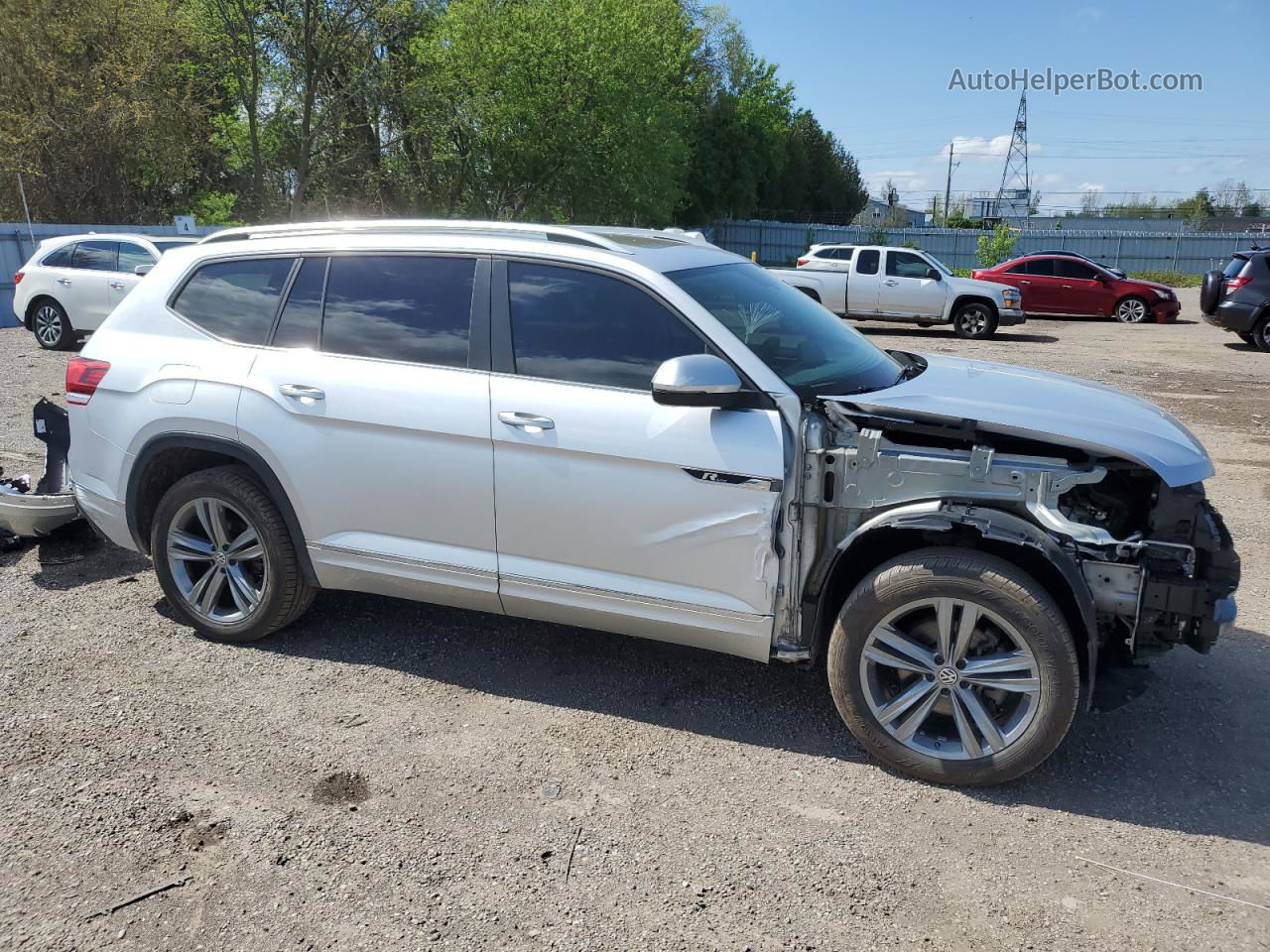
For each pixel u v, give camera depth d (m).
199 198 31.11
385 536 3.84
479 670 4.02
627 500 3.40
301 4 25.47
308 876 2.74
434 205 31.12
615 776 3.26
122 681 3.87
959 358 4.39
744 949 2.48
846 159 77.50
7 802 3.05
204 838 2.90
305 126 26.16
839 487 3.27
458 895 2.66
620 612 3.54
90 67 25.08
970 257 48.69
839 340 3.93
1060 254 21.78
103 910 2.59
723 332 3.41
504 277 3.68
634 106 31.02
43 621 4.44
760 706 3.75
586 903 2.64
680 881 2.73
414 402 3.67
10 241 17.53
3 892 2.65
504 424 3.53
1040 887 2.72
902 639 3.19
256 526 4.00
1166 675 4.04
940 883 2.74
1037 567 3.21
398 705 3.72
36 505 5.00
